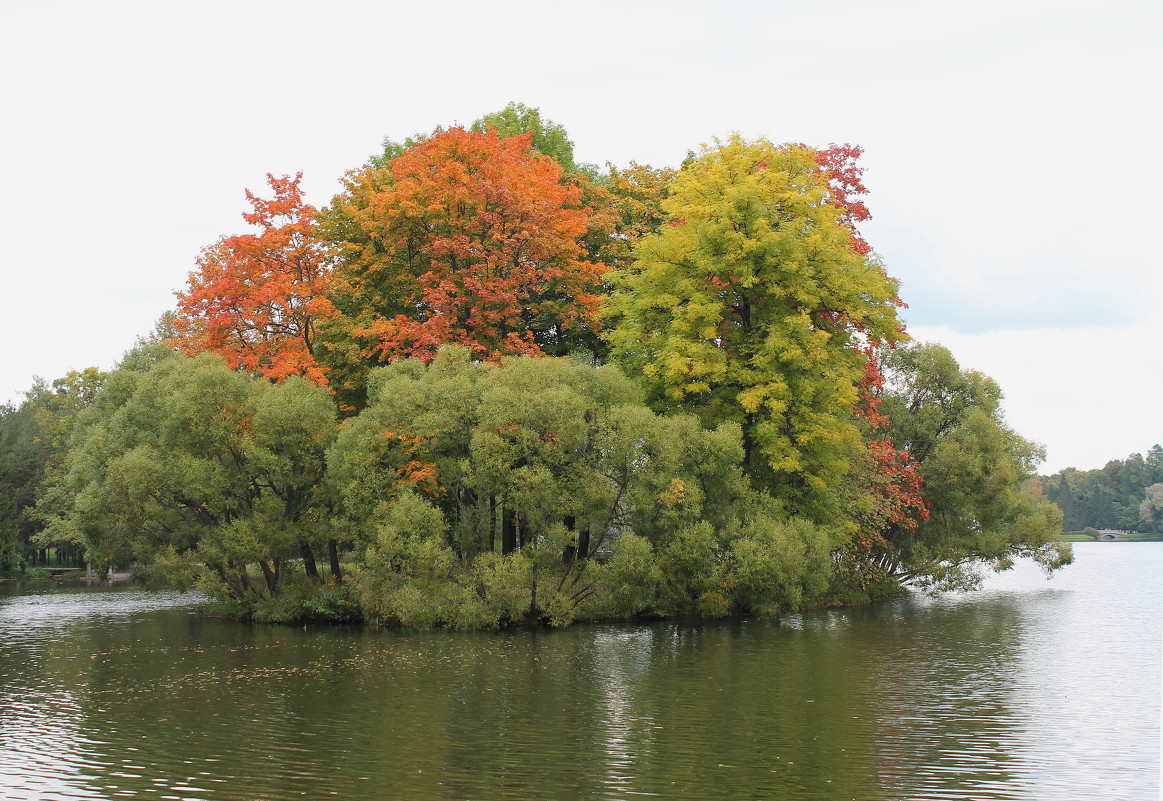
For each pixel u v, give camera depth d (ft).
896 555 158.51
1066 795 44.37
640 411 102.63
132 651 90.22
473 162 126.00
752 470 116.26
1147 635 99.40
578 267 127.24
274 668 78.13
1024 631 102.99
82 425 169.27
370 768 48.32
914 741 53.72
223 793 44.50
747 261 110.42
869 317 117.50
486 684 69.97
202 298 125.29
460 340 118.52
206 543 114.93
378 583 105.29
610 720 58.54
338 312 125.59
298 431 112.57
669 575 104.06
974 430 159.74
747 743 53.21
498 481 100.78
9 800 43.29
